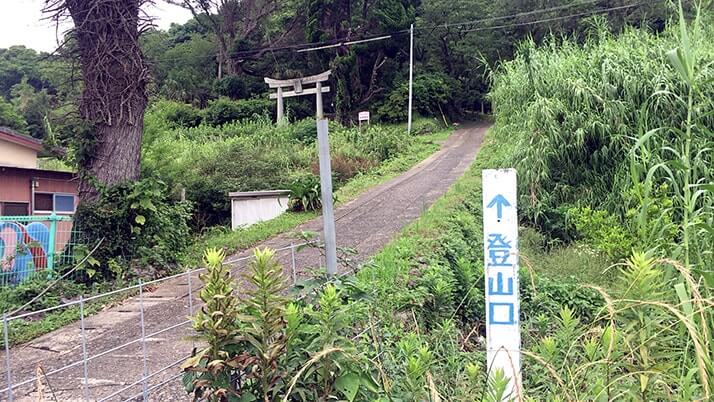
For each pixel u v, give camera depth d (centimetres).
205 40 4759
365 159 2377
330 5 3816
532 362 350
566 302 649
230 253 1098
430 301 539
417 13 4125
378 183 1898
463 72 4331
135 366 512
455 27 4150
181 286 863
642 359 231
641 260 251
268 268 240
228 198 1788
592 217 964
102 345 594
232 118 3750
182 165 1794
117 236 908
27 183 1389
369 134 2797
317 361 239
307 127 3042
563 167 1185
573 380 243
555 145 1166
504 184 336
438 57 4281
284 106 3791
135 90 979
